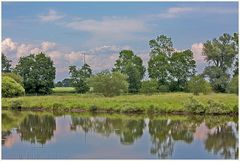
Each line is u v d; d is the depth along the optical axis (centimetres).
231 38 9088
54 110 5347
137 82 9119
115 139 3106
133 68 9112
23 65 9088
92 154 2572
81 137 3203
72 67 9038
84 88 8912
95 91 6644
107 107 5062
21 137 3212
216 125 3794
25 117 4588
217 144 2867
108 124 3941
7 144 2912
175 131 3462
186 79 9262
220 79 8606
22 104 5612
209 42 9112
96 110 5119
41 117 4578
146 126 3778
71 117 4559
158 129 3591
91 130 3569
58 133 3409
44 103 5512
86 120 4262
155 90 7738
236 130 3475
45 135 3309
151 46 9581
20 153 2606
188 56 9281
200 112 4612
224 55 9038
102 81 6575
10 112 5175
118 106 5022
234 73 8944
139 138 3150
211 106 4603
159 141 3009
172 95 6419
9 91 6794
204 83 6394
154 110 4791
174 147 2777
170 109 4741
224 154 2545
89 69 9031
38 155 2536
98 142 2984
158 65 9200
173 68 9288
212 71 8762
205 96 5662
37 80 8931
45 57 9169
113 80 6562
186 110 4669
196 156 2503
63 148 2767
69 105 5288
